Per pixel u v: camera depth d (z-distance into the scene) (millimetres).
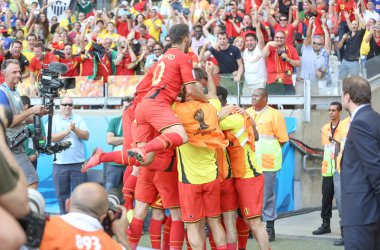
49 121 8711
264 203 11367
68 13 21609
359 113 6746
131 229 8797
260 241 8594
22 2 22312
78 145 12352
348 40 15289
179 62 7934
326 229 11812
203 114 7988
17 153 8680
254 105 11719
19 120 8484
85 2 22156
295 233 11906
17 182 3904
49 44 19484
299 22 17578
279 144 11594
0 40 19422
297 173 13828
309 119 14062
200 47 17000
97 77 15656
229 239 8594
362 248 6684
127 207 9648
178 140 7668
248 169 8570
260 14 18281
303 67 14469
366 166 6574
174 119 7770
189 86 7910
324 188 11688
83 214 4688
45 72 8719
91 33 19141
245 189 8570
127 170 10023
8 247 3734
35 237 4184
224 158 8492
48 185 14078
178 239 8656
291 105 14297
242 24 17703
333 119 11461
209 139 8016
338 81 14625
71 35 19938
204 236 8344
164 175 8547
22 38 20000
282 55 14078
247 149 8586
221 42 14242
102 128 14211
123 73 16109
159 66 8031
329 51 16844
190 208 8148
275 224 12711
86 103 15695
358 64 15164
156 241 9117
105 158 7980
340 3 18250
